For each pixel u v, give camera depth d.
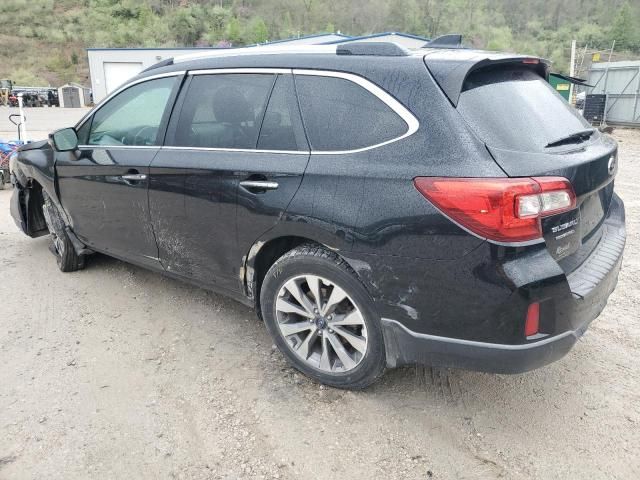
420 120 2.36
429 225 2.25
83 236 4.21
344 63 2.68
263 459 2.40
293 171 2.68
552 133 2.51
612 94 19.41
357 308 2.59
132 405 2.78
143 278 4.43
